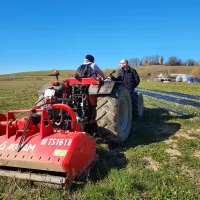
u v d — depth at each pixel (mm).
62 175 3828
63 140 3791
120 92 5547
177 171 4266
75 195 3490
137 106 8203
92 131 6086
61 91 5379
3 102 14172
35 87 32844
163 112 9688
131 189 3582
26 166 3719
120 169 4312
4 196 3514
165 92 20703
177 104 12055
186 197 3467
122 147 5480
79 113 5414
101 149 5340
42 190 3576
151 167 4469
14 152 3801
